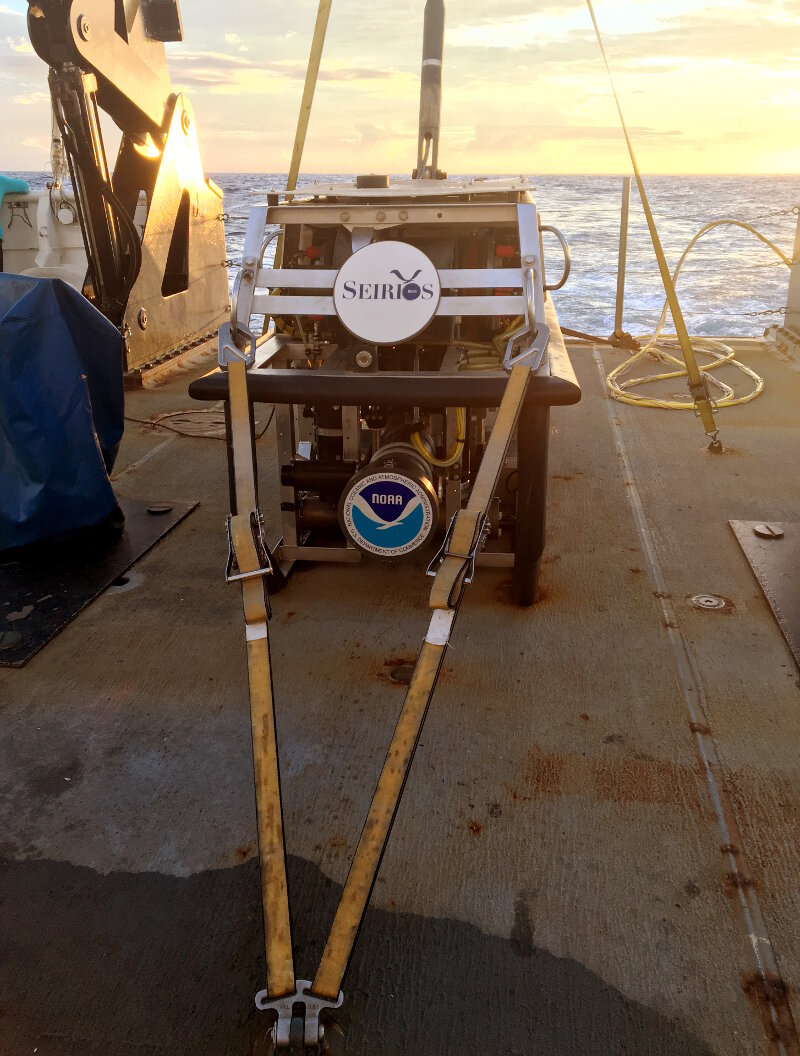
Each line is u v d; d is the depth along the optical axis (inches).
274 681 104.3
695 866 75.5
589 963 66.4
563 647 110.7
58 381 131.3
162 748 92.7
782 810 82.0
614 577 129.3
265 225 105.2
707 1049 59.9
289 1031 55.4
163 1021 62.5
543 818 81.4
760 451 182.7
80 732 95.4
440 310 100.9
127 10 223.1
